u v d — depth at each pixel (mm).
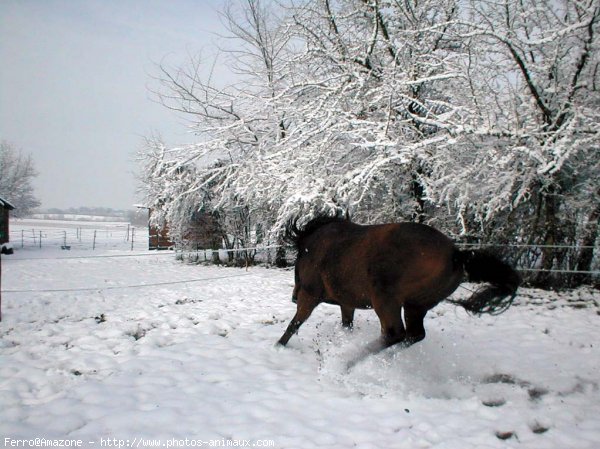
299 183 11375
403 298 4840
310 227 6012
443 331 6965
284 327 7168
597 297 9320
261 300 9727
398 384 4719
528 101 10047
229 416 3902
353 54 12156
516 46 9633
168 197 19797
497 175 9602
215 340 6273
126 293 10789
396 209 12125
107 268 17469
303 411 4047
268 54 15883
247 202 15336
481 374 5180
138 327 7148
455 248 4828
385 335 4797
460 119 10062
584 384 4922
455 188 9688
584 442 3664
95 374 4961
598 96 9922
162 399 4223
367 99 11711
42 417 3799
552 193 10164
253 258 18562
